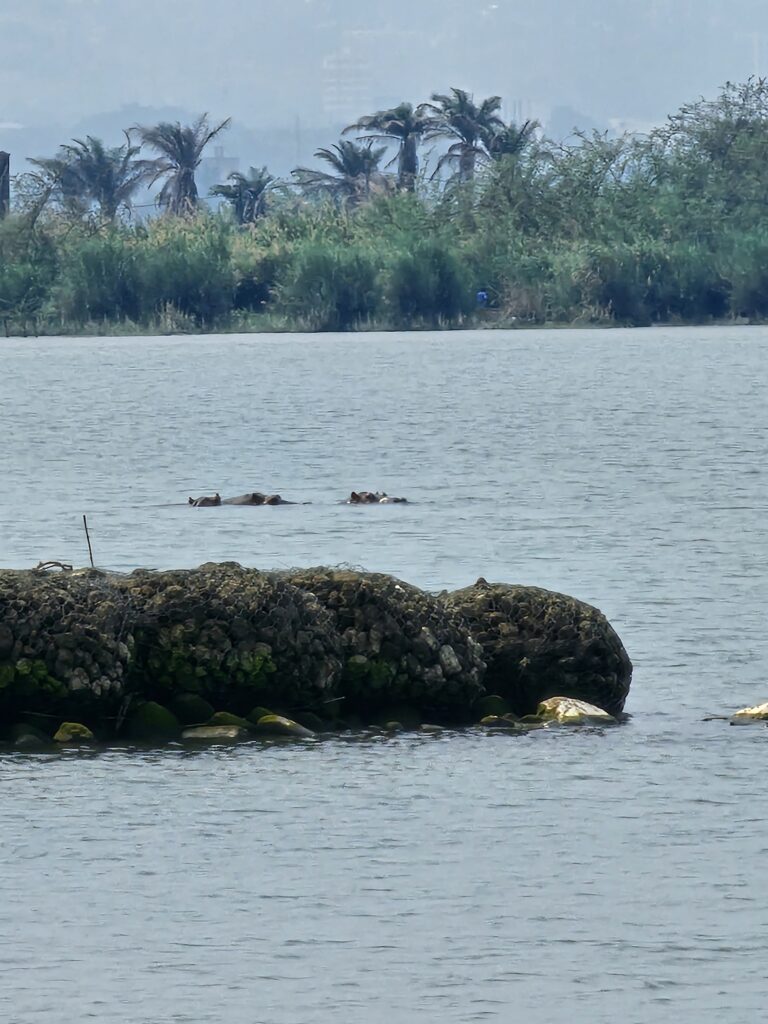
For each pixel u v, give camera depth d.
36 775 69.00
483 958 51.84
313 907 55.41
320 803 65.50
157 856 59.84
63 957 51.94
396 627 77.69
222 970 51.09
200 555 128.88
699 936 53.16
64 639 74.31
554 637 80.25
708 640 94.31
